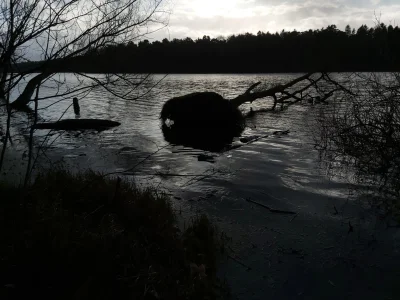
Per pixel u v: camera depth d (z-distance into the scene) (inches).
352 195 240.7
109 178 257.3
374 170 290.7
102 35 134.3
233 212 214.4
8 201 169.0
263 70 4559.5
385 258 160.7
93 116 700.7
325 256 163.3
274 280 145.9
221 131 533.6
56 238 140.3
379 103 324.5
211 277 146.5
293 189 254.2
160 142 446.6
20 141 414.6
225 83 2027.6
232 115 581.3
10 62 132.4
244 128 553.9
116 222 170.7
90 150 390.0
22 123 559.5
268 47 4552.2
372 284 142.6
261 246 172.9
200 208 220.5
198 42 4867.1
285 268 154.2
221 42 4877.0
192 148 406.9
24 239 139.6
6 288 119.2
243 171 300.8
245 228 192.5
